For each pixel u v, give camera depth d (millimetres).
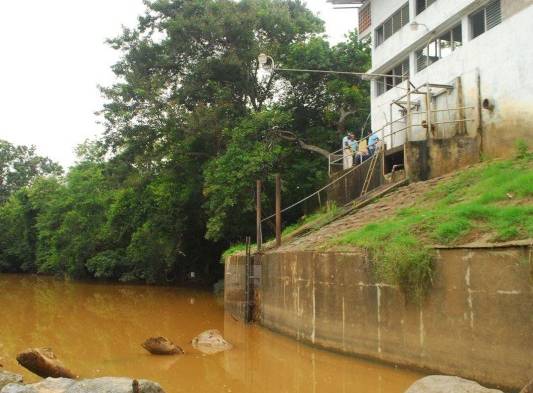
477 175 14109
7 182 64438
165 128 28188
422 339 9172
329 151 28562
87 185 42469
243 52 28203
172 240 32344
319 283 12164
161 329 16562
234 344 13594
